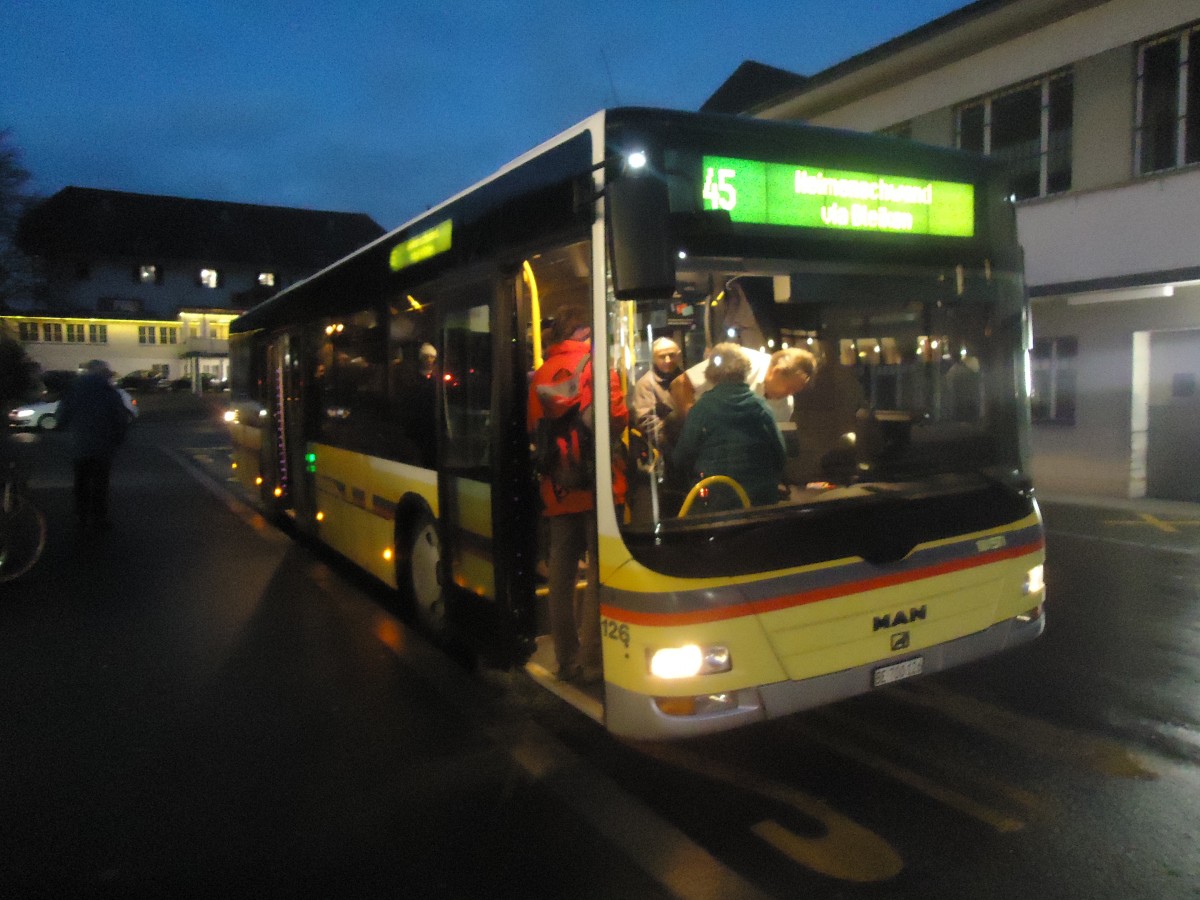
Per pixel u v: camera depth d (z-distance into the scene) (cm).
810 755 452
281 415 1027
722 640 368
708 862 361
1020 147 1343
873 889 339
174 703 545
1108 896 332
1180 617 673
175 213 6519
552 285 458
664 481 376
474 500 519
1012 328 470
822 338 417
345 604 766
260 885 354
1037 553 456
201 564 929
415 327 611
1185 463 1198
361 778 443
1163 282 1105
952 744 461
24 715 529
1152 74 1170
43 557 966
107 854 378
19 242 4809
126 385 5609
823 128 426
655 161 383
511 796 421
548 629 522
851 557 393
